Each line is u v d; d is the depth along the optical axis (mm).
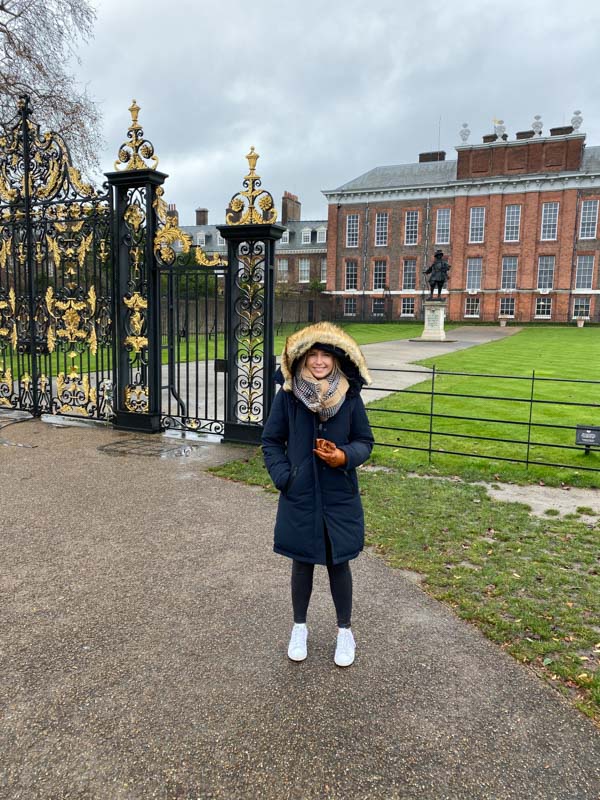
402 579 3879
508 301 51531
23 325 9133
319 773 2262
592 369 15484
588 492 5805
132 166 7695
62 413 9031
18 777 2207
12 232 8859
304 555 2855
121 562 4062
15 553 4180
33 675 2811
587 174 47500
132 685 2752
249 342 7340
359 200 55375
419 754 2367
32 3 16375
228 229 7098
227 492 5602
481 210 51562
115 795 2139
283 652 3045
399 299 54875
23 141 8578
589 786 2229
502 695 2736
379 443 6902
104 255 8203
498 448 7477
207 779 2223
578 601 3592
